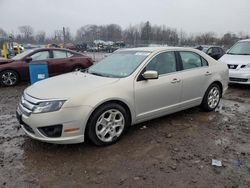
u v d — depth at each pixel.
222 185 3.01
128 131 4.54
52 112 3.49
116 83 4.00
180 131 4.57
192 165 3.43
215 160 3.55
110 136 3.97
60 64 9.55
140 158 3.61
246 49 9.17
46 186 2.99
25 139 4.23
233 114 5.63
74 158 3.60
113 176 3.18
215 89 5.73
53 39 38.03
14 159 3.57
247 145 4.05
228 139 4.27
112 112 3.94
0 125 4.90
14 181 3.07
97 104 3.70
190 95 5.11
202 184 3.03
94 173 3.24
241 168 3.37
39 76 8.05
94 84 3.93
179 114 5.52
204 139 4.25
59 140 3.55
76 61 9.96
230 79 8.51
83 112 3.60
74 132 3.60
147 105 4.37
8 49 22.97
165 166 3.41
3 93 7.85
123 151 3.81
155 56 4.60
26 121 3.66
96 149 3.86
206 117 5.36
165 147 3.95
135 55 4.75
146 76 4.18
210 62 5.59
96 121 3.76
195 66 5.27
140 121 4.39
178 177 3.16
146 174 3.22
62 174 3.22
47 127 3.54
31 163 3.47
